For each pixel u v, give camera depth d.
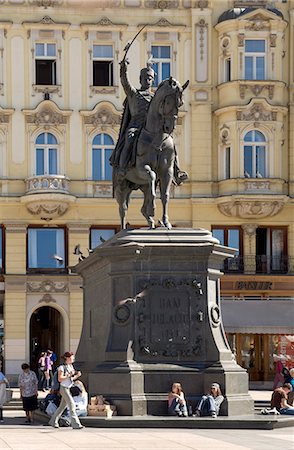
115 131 53.41
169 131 22.52
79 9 53.56
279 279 51.78
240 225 53.16
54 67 53.59
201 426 20.52
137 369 21.30
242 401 21.55
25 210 52.34
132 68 53.56
